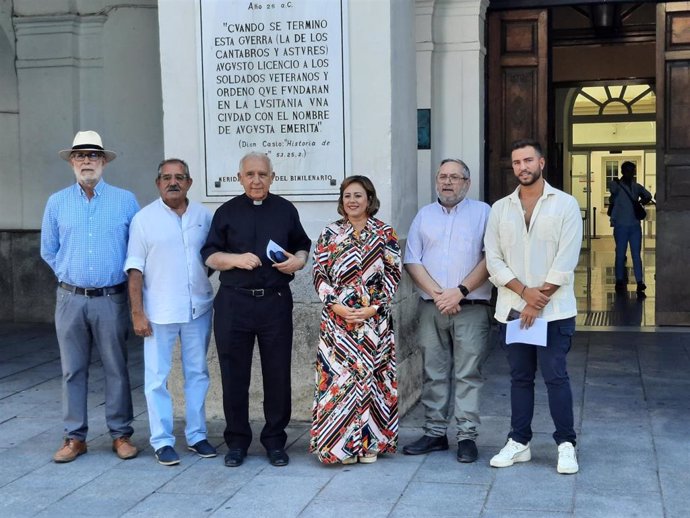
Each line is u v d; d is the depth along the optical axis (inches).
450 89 313.6
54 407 252.2
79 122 380.5
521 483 181.5
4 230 388.5
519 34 329.1
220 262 194.7
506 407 241.6
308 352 228.1
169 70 234.5
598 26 464.1
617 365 287.0
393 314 226.7
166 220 200.7
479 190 315.3
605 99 852.0
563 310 184.9
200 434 206.1
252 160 196.2
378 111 224.1
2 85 382.3
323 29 224.4
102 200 203.0
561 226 183.9
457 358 199.3
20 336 360.8
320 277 194.5
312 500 175.0
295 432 223.9
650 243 839.1
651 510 165.5
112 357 204.1
